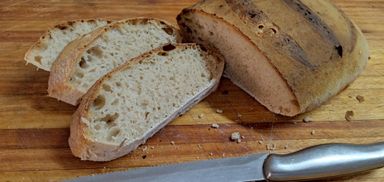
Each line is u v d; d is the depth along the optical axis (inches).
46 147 12.4
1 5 15.8
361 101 13.8
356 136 13.0
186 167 11.7
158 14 16.1
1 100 13.3
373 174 12.1
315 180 11.8
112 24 13.5
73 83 13.0
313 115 13.4
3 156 12.1
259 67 13.1
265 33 13.1
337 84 13.3
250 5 13.5
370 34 15.7
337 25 13.7
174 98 12.9
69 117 13.0
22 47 14.7
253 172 11.6
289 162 11.5
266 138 12.9
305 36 13.2
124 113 12.3
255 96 13.7
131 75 12.8
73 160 12.1
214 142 12.7
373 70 14.5
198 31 14.3
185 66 13.3
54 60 13.7
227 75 14.1
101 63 13.4
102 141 11.7
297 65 12.8
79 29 14.3
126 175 11.5
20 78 13.9
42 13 15.8
